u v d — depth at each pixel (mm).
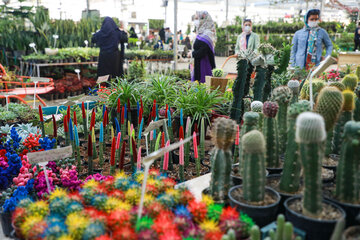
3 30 9305
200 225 1300
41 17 9812
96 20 11406
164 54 11109
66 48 9648
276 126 1855
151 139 2609
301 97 2633
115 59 7230
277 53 2814
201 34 5891
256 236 1143
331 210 1358
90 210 1401
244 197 1503
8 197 2109
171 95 3838
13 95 5047
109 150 3250
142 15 18141
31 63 8773
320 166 1259
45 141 2793
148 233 1231
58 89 8383
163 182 1713
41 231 1306
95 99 3371
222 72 4723
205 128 3457
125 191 1676
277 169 1837
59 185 2289
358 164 1385
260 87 2734
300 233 1288
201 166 2787
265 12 24547
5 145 2953
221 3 22266
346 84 2248
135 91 3783
